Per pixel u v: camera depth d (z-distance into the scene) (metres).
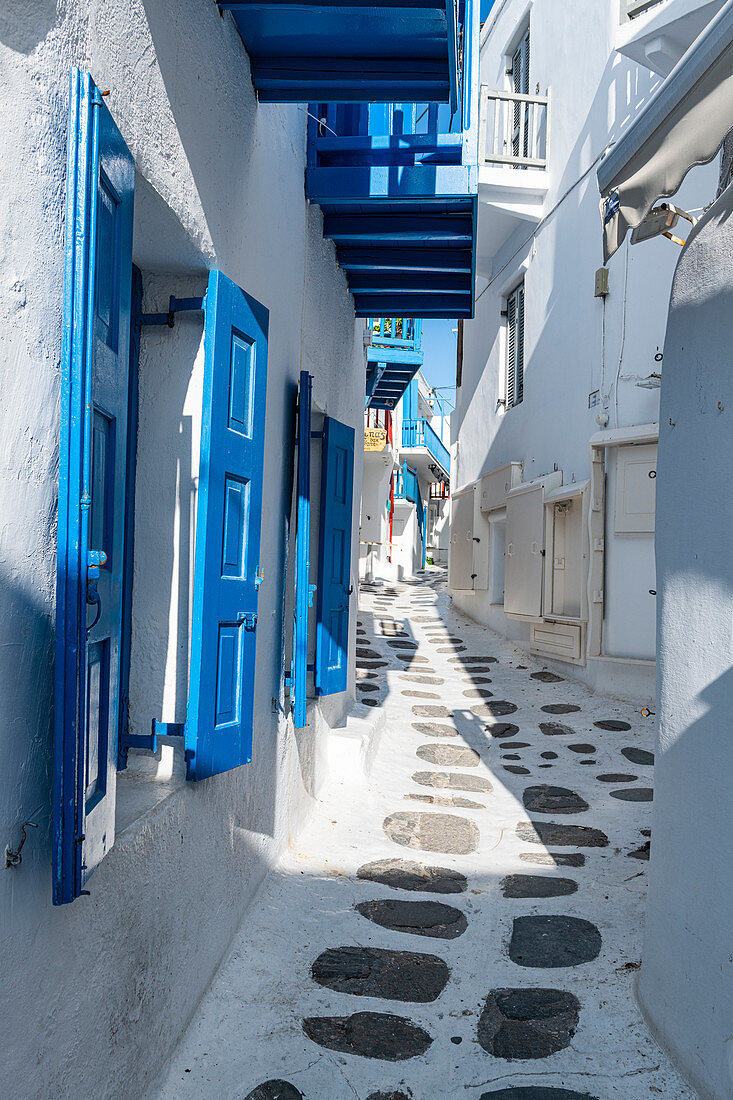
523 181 10.47
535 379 10.82
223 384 3.16
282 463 4.43
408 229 5.38
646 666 8.23
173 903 2.71
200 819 3.04
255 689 3.83
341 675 5.79
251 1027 2.96
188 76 2.75
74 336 1.75
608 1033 3.01
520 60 11.96
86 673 1.77
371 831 5.20
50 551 1.78
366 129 5.04
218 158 3.12
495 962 3.55
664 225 3.05
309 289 4.98
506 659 10.64
